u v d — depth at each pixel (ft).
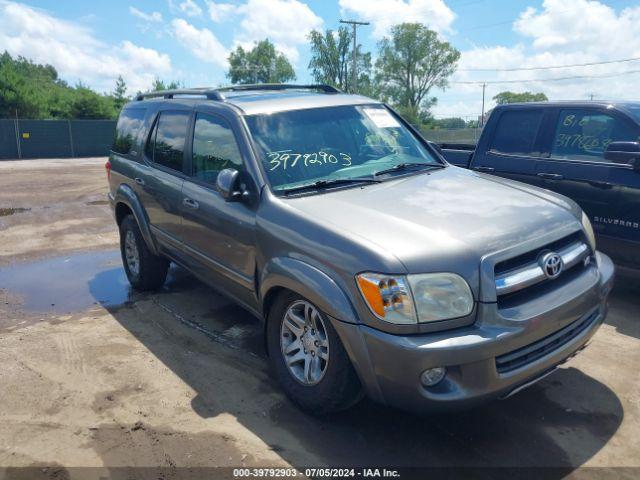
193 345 15.07
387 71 246.47
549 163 18.66
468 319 9.32
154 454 10.39
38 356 14.52
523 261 10.05
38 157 108.78
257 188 12.30
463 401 9.15
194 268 15.44
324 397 10.62
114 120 115.24
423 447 10.39
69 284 20.85
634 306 16.94
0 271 22.91
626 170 16.51
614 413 11.35
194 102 15.79
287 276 10.80
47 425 11.39
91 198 43.01
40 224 32.45
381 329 9.32
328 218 10.78
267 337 12.16
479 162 21.03
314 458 10.16
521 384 9.73
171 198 15.71
